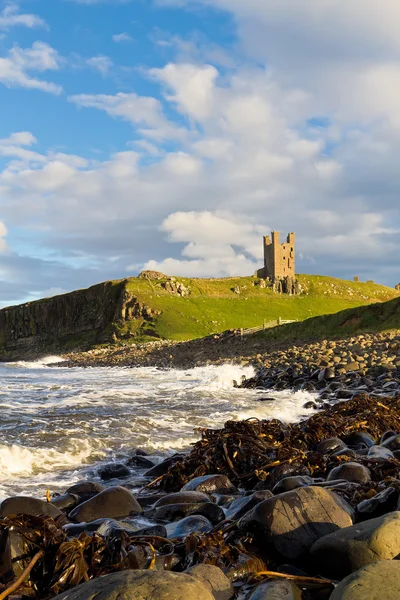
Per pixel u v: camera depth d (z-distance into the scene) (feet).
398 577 11.55
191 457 28.14
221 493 23.91
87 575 13.94
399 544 13.85
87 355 292.40
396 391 60.18
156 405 59.93
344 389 66.44
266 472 25.48
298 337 159.33
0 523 14.76
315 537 15.56
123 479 28.30
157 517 19.93
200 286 522.88
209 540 15.35
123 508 20.49
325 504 16.65
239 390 78.59
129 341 390.42
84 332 481.87
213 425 45.52
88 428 42.93
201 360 150.61
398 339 107.24
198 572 13.24
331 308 517.14
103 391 77.87
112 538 15.65
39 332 527.81
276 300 516.32
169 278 521.24
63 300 522.06
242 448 27.91
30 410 54.90
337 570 14.21
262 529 15.84
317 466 26.23
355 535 14.37
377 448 29.35
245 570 14.48
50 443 36.27
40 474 28.73
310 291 562.25
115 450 35.27
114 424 45.21
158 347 237.66
